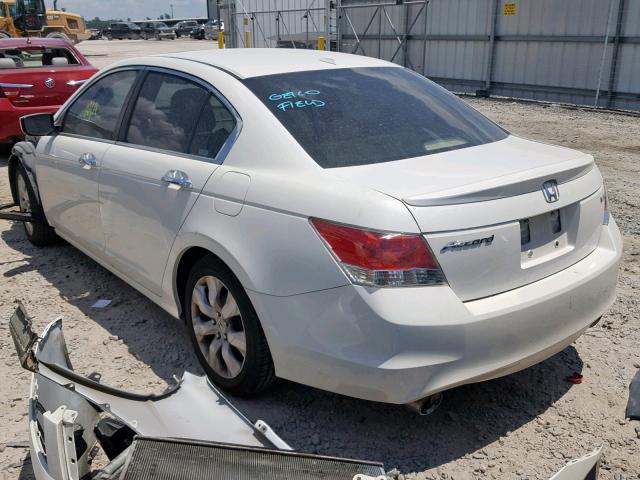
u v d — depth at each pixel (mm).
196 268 3416
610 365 3707
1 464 2908
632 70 13719
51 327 2758
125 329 4145
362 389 2697
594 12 14141
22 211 5773
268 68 3633
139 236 3852
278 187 2965
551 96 15516
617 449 3010
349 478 2129
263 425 2516
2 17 27172
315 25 20891
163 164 3635
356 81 3703
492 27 16375
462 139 3457
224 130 3391
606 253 3283
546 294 2863
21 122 4719
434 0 17859
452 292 2641
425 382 2627
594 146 10039
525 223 2883
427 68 18688
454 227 2641
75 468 2223
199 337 3498
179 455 2174
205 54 4043
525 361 2887
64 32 30438
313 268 2754
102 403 2496
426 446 3033
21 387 3518
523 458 2953
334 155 3066
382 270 2588
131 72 4277
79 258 5371
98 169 4203
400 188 2734
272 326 2922
